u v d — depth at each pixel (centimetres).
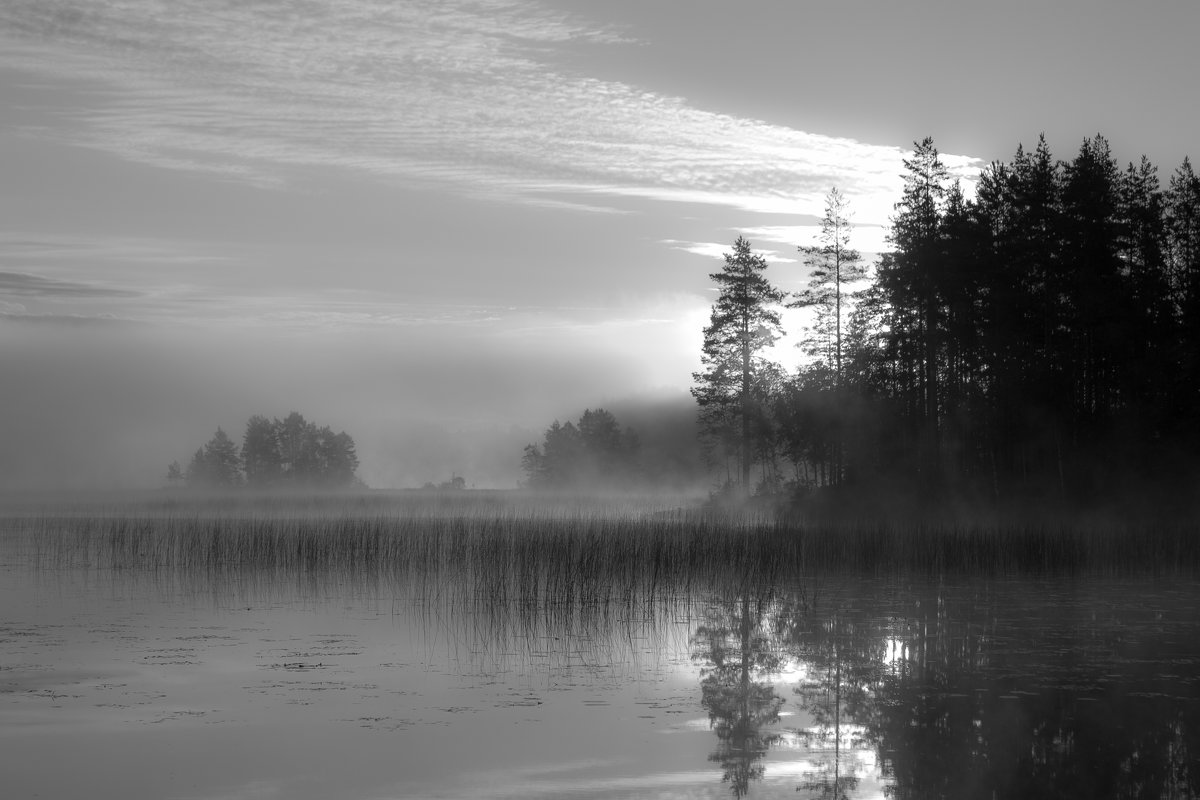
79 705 1319
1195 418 4312
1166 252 4725
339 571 2861
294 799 980
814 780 1049
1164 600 2319
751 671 1552
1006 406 4694
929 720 1275
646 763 1098
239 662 1595
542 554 2631
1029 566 2952
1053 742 1180
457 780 1038
